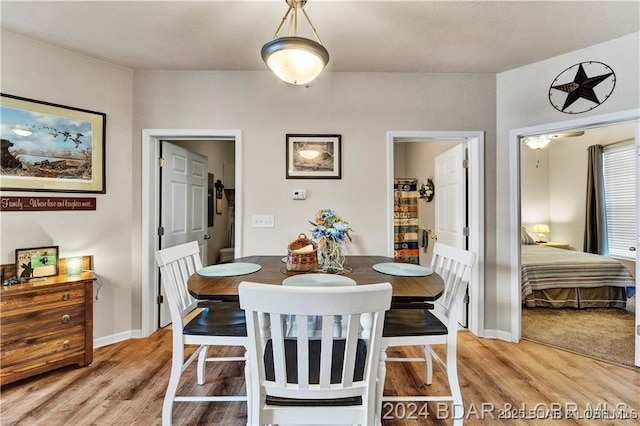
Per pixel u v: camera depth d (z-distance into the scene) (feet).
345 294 3.18
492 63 8.48
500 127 9.08
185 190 10.71
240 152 9.05
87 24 6.73
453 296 5.43
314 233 6.16
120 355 7.84
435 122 9.14
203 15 6.41
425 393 6.32
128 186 8.87
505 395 6.24
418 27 6.77
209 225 14.29
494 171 9.14
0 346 6.15
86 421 5.41
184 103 8.99
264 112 9.10
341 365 4.18
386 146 9.14
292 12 6.15
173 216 10.03
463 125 9.14
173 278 5.60
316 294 3.15
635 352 7.39
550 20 6.52
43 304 6.66
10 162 7.06
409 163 16.67
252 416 3.68
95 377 6.81
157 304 9.37
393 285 5.06
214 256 14.73
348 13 6.29
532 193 18.48
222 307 6.18
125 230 8.81
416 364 7.52
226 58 8.30
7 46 7.02
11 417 5.49
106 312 8.47
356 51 7.84
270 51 5.01
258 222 9.11
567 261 11.58
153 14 6.38
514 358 7.78
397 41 7.36
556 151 17.93
